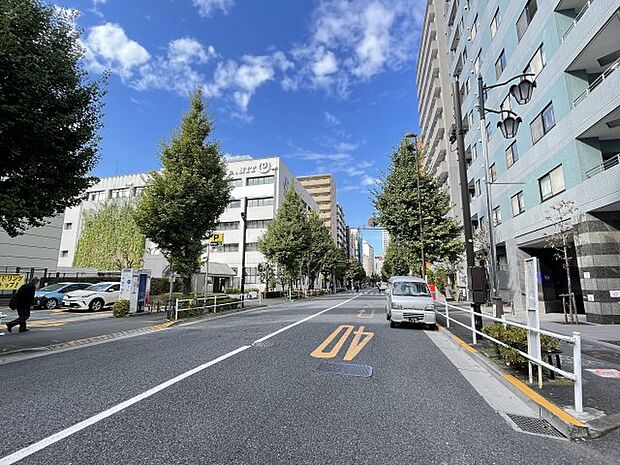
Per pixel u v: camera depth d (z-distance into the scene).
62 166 7.86
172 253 16.19
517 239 19.47
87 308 18.42
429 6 43.41
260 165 49.97
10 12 6.74
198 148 16.19
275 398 4.48
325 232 53.34
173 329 11.27
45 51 7.31
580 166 13.39
